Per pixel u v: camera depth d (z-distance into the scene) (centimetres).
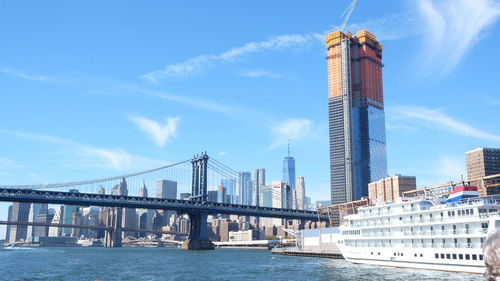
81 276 8694
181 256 17712
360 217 9556
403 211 8431
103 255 19188
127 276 8650
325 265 10556
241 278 8112
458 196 7919
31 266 11581
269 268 10244
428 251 7738
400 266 8412
